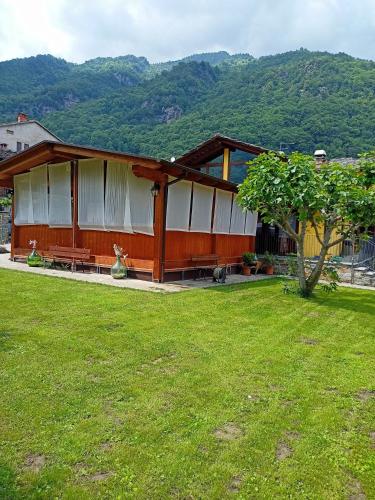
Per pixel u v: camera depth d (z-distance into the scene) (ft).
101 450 9.20
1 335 16.75
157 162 30.40
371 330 21.62
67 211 39.65
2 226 73.31
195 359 15.29
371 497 8.23
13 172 43.78
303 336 19.65
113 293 26.91
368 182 27.99
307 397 12.61
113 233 36.73
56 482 8.12
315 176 27.91
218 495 8.00
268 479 8.55
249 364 15.10
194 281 36.01
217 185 40.16
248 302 27.04
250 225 49.65
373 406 12.30
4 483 8.01
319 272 30.58
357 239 35.83
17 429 9.86
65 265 39.11
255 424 10.71
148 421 10.52
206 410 11.30
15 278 31.40
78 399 11.50
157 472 8.54
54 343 16.02
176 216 35.40
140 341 16.92
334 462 9.29
